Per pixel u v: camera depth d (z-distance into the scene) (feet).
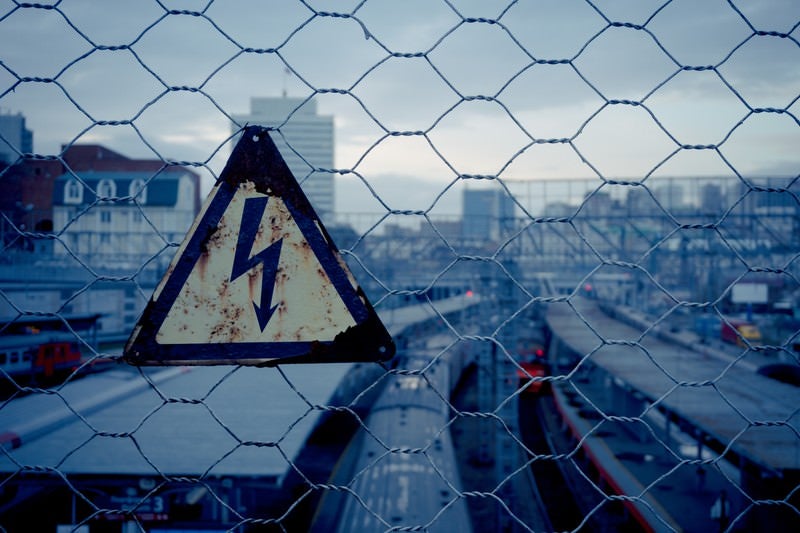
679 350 87.51
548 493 72.13
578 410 89.81
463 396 115.24
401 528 5.58
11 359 44.62
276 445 5.68
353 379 73.97
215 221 5.88
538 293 73.20
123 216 70.38
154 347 5.81
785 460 32.83
